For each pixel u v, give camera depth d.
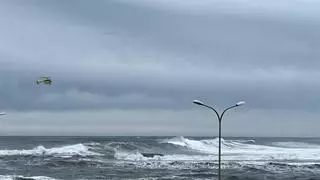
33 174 64.94
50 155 89.94
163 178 61.41
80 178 61.09
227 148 118.19
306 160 92.00
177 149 108.25
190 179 60.91
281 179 63.22
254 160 88.31
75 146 98.44
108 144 101.31
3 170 68.44
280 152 110.06
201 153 104.31
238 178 63.00
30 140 158.00
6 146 116.19
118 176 63.34
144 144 105.25
